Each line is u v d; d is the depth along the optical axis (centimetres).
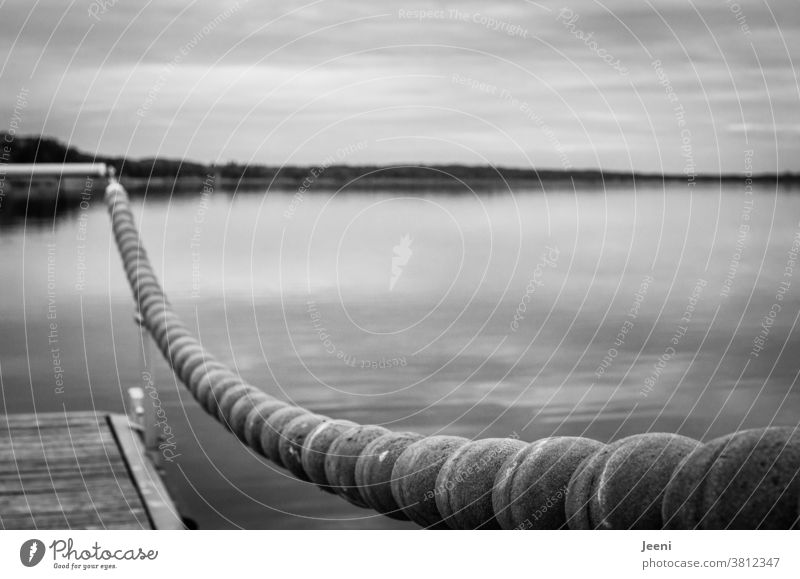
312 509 746
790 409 1195
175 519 549
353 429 414
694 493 280
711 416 1173
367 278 1708
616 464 301
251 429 534
